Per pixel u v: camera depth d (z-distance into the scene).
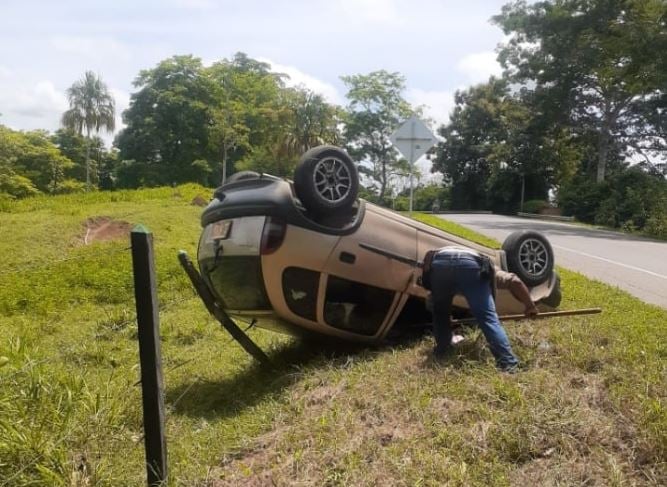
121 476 4.04
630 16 30.41
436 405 4.59
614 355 5.36
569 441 3.95
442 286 5.89
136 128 59.22
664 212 27.56
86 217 18.27
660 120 44.16
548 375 4.96
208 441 4.77
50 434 4.21
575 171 52.97
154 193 26.38
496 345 5.54
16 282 11.63
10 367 4.98
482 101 61.78
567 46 34.91
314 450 4.12
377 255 6.50
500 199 58.81
